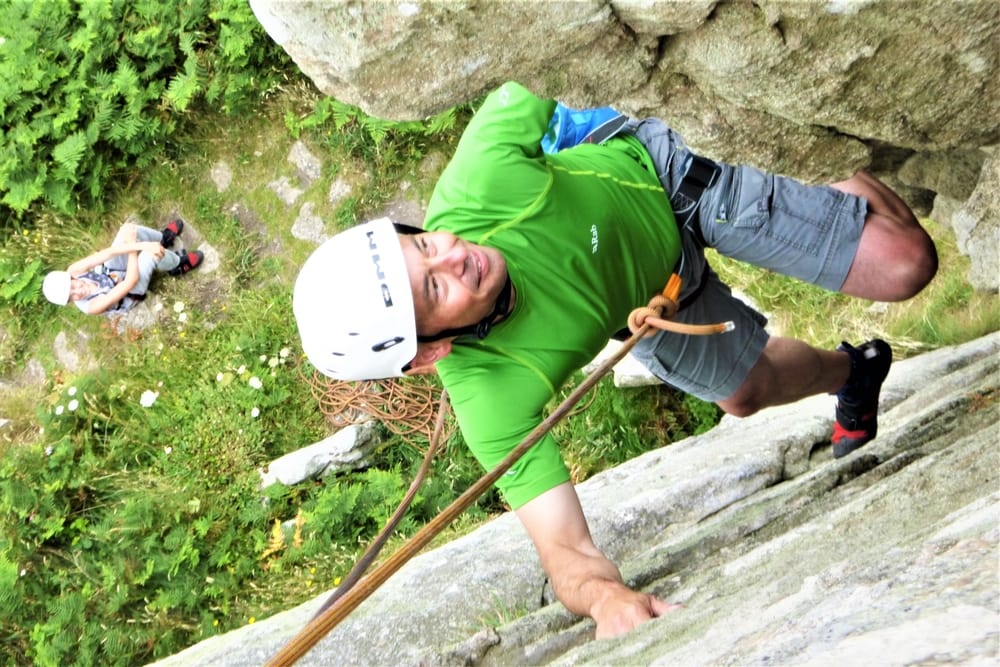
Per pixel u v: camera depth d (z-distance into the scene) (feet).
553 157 8.76
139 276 24.85
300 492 22.84
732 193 9.18
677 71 7.04
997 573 3.58
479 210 8.20
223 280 25.72
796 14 6.20
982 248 9.46
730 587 7.03
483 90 6.98
